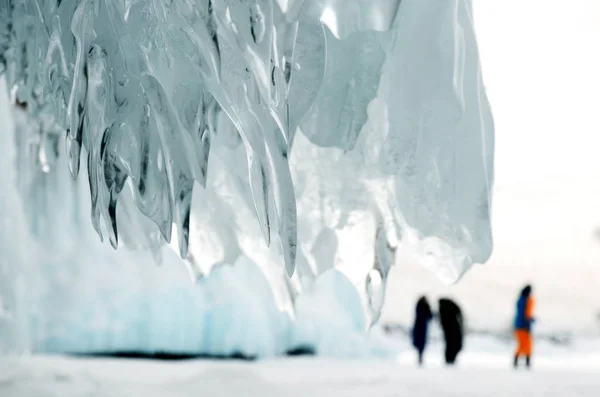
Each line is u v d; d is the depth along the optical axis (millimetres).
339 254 2355
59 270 8953
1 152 6008
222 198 2732
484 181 1950
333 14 1739
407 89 1986
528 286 10039
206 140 2031
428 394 6195
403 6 1983
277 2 1693
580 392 6434
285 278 2646
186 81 1986
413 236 2035
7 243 6758
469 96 1962
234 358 9789
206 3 1771
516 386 6828
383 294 2305
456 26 1926
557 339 17531
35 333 8719
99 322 9156
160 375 7117
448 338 10398
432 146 1974
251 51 1705
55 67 2406
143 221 2990
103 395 5609
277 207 1730
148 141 2062
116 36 2072
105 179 2064
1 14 3037
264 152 1795
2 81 5219
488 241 1950
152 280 9625
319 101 2125
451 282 2008
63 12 2340
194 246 2791
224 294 9953
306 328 10734
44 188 8781
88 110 2086
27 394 5469
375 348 11266
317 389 6445
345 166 2314
